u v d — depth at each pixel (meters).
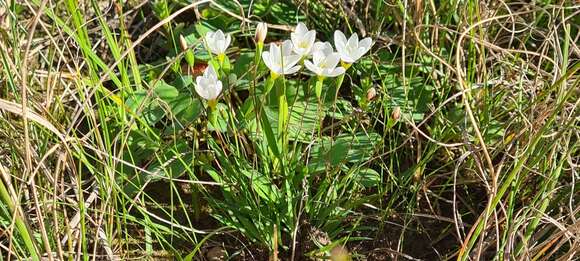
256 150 0.63
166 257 0.62
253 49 0.76
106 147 0.61
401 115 0.66
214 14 0.78
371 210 0.65
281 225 0.62
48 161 0.62
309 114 0.67
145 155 0.64
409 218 0.65
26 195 0.60
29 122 0.61
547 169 0.63
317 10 0.79
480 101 0.67
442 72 0.72
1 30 0.65
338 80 0.59
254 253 0.62
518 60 0.70
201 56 0.72
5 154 0.62
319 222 0.61
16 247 0.58
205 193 0.65
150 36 0.80
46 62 0.73
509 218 0.59
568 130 0.63
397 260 0.62
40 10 0.51
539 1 0.78
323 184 0.61
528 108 0.64
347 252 0.63
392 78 0.72
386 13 0.73
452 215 0.66
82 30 0.65
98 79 0.63
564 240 0.57
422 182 0.63
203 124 0.67
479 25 0.68
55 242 0.57
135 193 0.63
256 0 0.79
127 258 0.60
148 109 0.66
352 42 0.58
